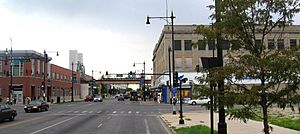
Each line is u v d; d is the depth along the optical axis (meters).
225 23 9.55
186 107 60.62
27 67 83.12
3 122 31.30
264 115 9.20
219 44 10.08
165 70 78.56
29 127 26.44
